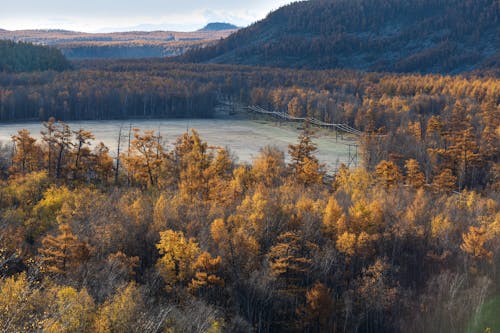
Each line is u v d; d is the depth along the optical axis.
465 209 75.19
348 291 53.81
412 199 75.81
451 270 58.50
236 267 50.53
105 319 32.41
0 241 44.84
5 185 69.06
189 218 59.00
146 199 66.81
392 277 56.88
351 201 71.75
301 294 53.06
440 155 108.56
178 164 86.75
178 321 37.41
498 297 54.38
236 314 46.53
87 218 55.81
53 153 85.12
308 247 56.44
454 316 52.03
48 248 45.03
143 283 47.38
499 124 133.25
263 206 58.88
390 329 52.47
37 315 27.20
